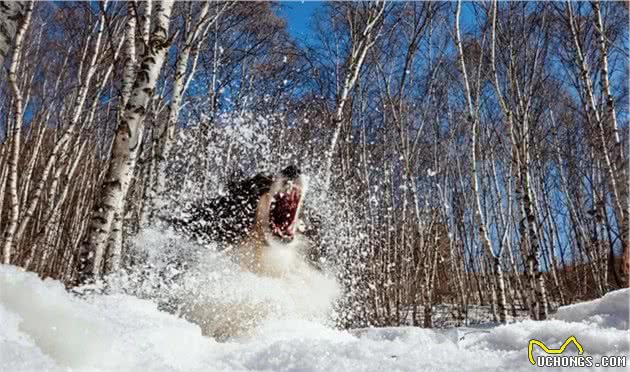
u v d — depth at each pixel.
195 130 9.59
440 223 17.78
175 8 10.61
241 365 1.61
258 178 2.96
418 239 15.70
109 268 5.35
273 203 2.79
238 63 14.25
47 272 12.02
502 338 2.25
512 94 12.80
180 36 10.58
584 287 16.95
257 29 14.76
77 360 1.25
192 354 1.71
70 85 13.25
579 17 13.48
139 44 6.39
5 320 1.24
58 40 14.13
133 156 4.89
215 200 3.01
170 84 11.98
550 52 15.72
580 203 18.62
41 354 1.18
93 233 4.59
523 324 2.40
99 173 13.40
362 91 16.50
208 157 8.27
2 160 11.76
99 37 9.41
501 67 14.90
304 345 1.75
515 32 14.02
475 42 14.48
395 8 14.84
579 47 12.27
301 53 15.59
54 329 1.25
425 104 17.88
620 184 10.16
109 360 1.31
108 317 1.60
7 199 11.09
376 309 10.68
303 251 3.09
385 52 16.42
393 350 1.72
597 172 16.08
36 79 14.38
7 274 1.33
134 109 4.93
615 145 10.36
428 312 12.99
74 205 15.41
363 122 15.26
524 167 10.81
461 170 20.23
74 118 9.10
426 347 1.79
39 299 1.27
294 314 2.70
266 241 2.75
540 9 14.32
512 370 1.39
